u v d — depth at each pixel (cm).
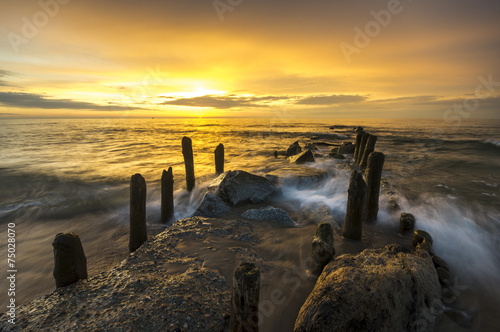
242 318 260
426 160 2248
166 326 322
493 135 4625
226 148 3247
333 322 307
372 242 642
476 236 736
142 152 2961
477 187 1349
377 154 746
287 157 2356
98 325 318
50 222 1007
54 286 596
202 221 716
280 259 538
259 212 798
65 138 4600
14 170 1891
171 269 464
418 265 408
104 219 1027
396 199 1020
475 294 475
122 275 435
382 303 326
